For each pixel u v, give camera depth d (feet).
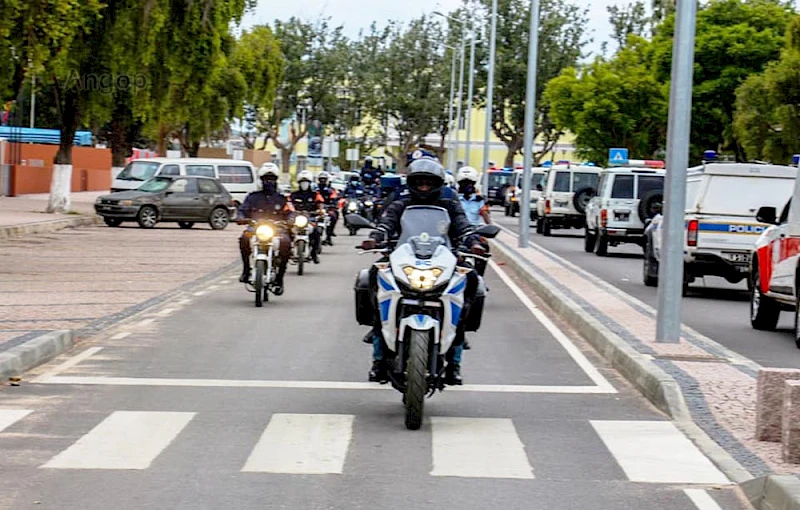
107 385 41.96
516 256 113.60
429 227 37.45
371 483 28.94
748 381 43.14
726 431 35.53
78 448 32.09
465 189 68.90
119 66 149.69
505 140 337.11
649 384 42.06
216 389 41.60
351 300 72.95
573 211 163.53
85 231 138.10
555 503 27.45
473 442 33.88
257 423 35.94
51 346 48.21
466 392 42.34
